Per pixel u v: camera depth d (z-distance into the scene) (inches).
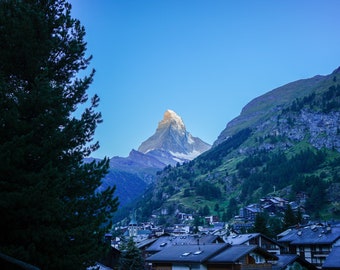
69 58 1019.3
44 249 802.2
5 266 437.7
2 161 748.0
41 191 762.8
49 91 856.3
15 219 773.3
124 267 2979.8
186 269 2699.3
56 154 847.1
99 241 936.9
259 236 4018.2
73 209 863.1
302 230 4601.4
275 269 2755.9
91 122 1000.2
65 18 1002.7
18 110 845.8
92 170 932.6
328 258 2896.2
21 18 892.6
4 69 916.0
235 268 2482.8
